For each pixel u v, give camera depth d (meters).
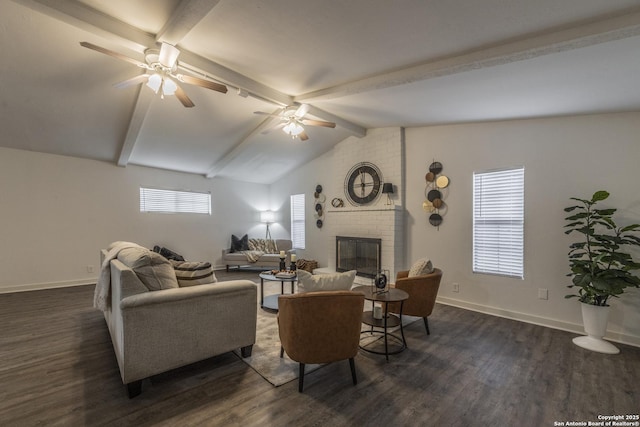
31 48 2.69
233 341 2.42
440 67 2.42
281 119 4.07
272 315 3.65
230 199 7.34
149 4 2.19
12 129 4.12
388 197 4.95
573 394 2.05
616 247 2.66
